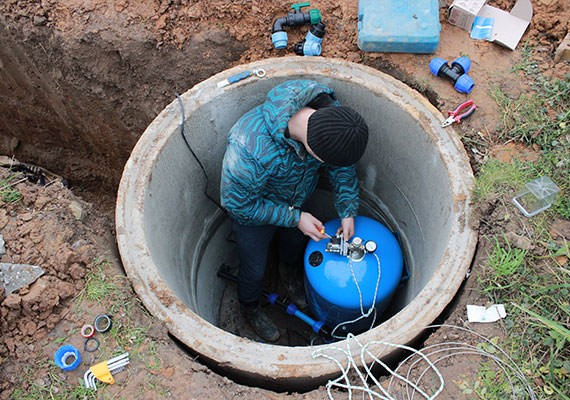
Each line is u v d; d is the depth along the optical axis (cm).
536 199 185
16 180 209
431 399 154
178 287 206
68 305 180
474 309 170
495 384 157
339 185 210
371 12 226
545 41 230
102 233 209
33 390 166
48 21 253
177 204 224
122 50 250
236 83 215
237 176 182
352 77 215
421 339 177
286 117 171
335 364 161
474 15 228
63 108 295
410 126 210
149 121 275
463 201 189
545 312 168
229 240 279
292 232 240
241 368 162
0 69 288
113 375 166
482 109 214
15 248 189
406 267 239
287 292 271
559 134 206
